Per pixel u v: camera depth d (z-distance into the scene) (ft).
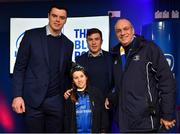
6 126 13.39
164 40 11.30
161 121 8.59
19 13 13.30
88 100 9.52
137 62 8.58
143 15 12.78
